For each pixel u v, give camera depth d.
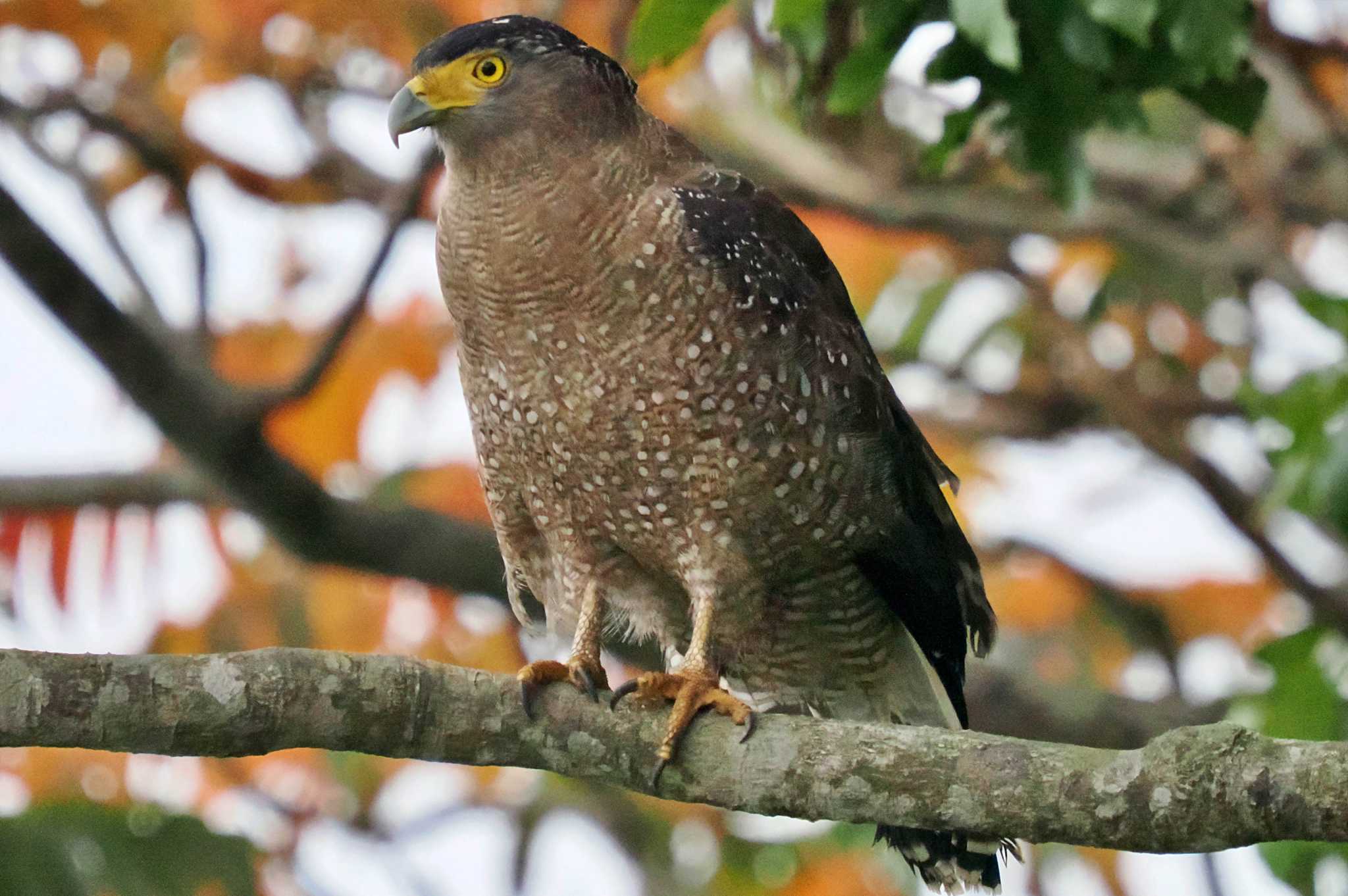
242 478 10.93
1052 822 7.01
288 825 13.45
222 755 7.07
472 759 7.57
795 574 9.05
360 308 10.55
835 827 12.95
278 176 13.17
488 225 8.62
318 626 13.01
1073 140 8.96
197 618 12.90
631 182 8.62
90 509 12.30
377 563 11.47
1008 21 7.81
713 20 12.91
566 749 7.70
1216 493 13.79
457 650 13.05
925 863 9.14
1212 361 15.18
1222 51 8.26
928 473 9.47
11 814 10.42
